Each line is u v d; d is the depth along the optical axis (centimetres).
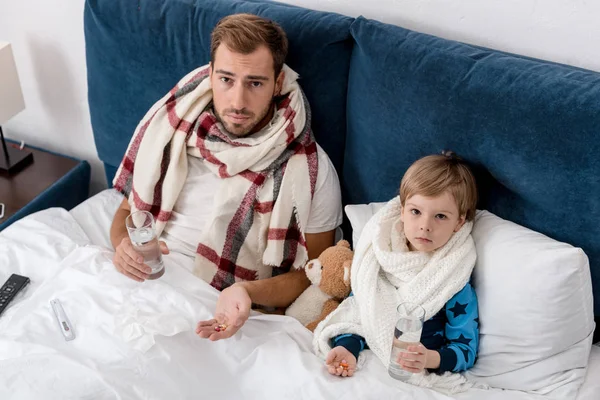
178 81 157
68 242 151
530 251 116
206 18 148
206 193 150
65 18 177
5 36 190
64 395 112
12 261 146
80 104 196
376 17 146
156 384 117
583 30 125
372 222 131
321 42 140
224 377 123
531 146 118
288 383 118
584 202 116
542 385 118
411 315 121
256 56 133
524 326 117
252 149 142
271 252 144
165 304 129
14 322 127
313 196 145
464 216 123
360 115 141
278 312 148
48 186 187
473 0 133
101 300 130
